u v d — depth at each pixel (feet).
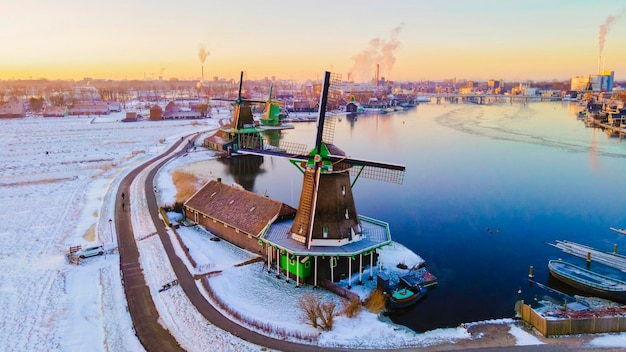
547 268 134.72
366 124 528.22
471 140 382.22
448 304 114.32
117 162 283.79
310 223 116.47
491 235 162.40
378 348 89.20
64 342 91.35
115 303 107.55
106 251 139.23
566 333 94.17
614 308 105.19
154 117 535.60
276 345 89.97
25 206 189.06
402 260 137.49
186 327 96.89
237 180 249.55
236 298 109.40
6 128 440.86
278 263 120.98
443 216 183.52
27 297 109.70
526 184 232.53
